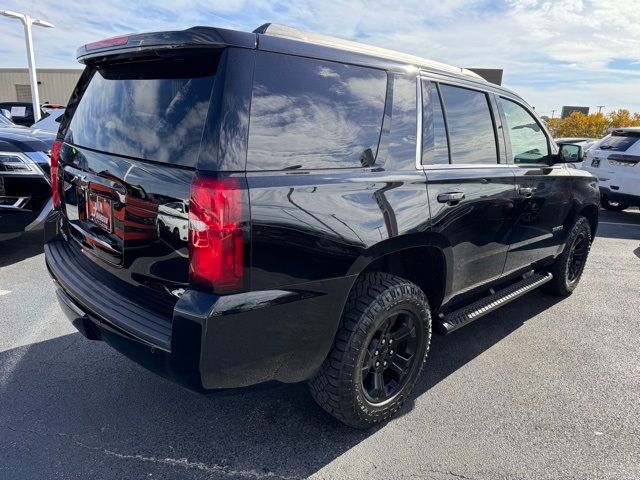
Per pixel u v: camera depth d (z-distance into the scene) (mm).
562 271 4555
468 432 2617
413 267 2896
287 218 1953
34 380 2971
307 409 2777
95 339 2463
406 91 2584
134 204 2125
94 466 2273
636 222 9492
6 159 4715
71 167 2682
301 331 2102
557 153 4004
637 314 4398
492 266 3316
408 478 2264
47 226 3105
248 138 1890
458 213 2770
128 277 2258
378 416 2570
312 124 2113
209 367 1884
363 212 2223
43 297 4227
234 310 1867
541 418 2764
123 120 2297
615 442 2570
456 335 3869
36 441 2426
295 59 2076
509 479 2277
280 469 2299
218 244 1810
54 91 34969
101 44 2326
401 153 2516
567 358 3508
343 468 2318
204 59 1988
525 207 3492
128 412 2693
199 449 2418
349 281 2207
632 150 9156
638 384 3168
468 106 3047
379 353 2537
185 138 1966
